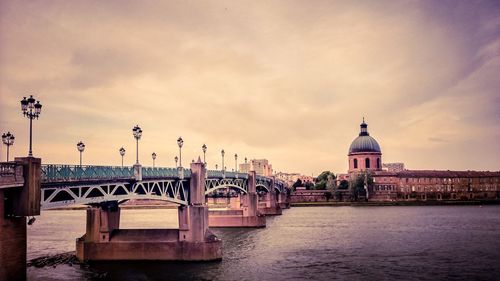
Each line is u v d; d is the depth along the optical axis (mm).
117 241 65938
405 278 58750
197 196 68250
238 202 160500
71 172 46812
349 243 89125
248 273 60594
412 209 190750
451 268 64750
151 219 153875
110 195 53469
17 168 39438
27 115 41344
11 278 40344
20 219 41688
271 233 107562
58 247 82188
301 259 71312
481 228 114750
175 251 65812
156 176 62000
